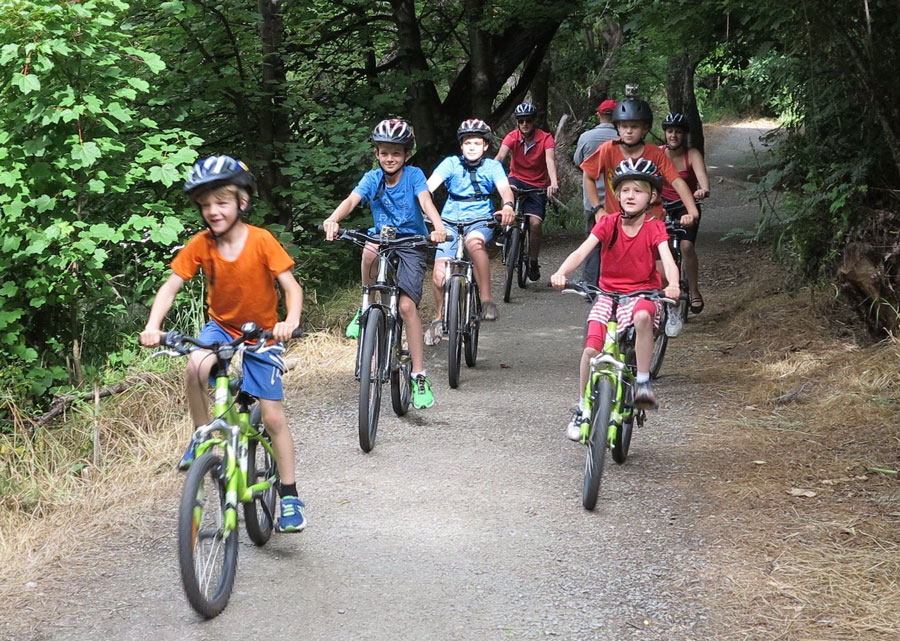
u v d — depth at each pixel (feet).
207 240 12.93
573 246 48.03
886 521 14.84
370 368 18.57
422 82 46.55
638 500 16.31
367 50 46.50
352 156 33.83
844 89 25.22
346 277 37.50
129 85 23.94
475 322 25.40
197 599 11.81
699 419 20.85
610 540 14.67
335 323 29.68
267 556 14.28
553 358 26.96
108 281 24.44
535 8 45.06
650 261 16.97
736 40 28.68
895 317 23.17
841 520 14.99
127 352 23.44
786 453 18.34
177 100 30.04
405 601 12.84
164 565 14.17
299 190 31.91
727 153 93.35
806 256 29.40
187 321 26.50
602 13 34.55
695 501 16.17
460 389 23.77
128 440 20.15
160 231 22.34
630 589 13.05
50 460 19.07
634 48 55.31
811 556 13.78
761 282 33.68
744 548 14.19
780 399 21.65
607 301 16.79
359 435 18.67
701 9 26.96
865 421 19.56
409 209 20.52
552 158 35.86
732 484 16.84
